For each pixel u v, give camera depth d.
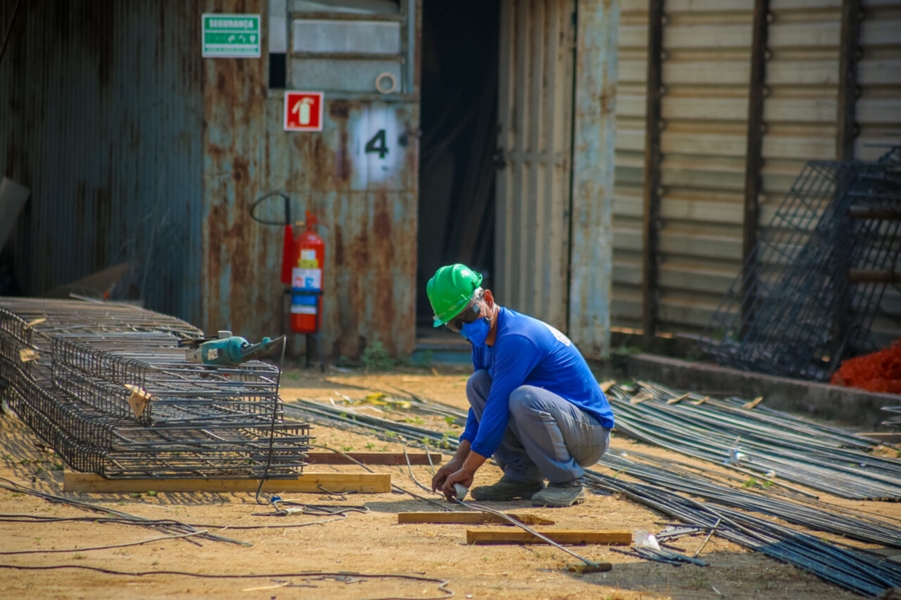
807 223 23.62
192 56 23.44
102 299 22.39
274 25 23.41
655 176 26.36
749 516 12.23
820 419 19.84
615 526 11.82
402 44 23.81
